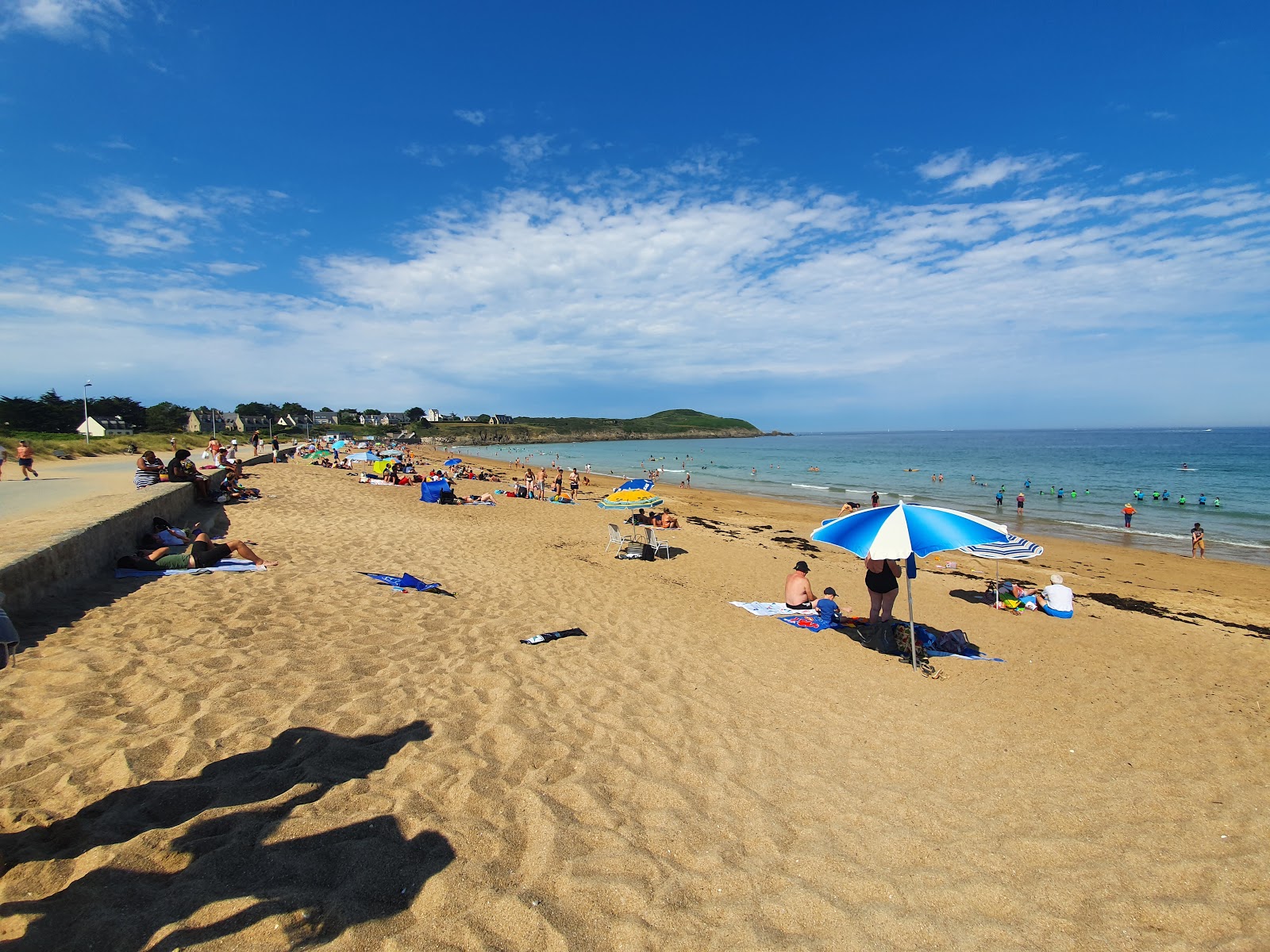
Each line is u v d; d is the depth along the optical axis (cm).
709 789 374
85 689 396
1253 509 2900
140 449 4044
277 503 1666
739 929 259
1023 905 302
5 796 275
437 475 2962
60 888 223
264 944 212
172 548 782
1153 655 823
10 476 1783
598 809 331
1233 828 394
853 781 410
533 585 938
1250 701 659
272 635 545
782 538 1928
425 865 266
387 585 783
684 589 1048
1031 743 508
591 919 251
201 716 375
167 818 276
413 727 399
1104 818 396
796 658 687
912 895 299
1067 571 1611
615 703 493
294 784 314
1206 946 285
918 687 626
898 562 785
